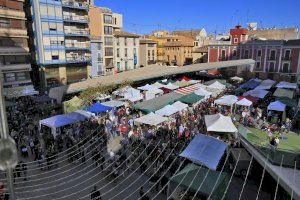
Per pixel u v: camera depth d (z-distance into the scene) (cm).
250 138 1641
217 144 1544
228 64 5009
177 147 1817
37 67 4341
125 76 3694
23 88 3650
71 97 2953
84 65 4972
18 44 3741
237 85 4350
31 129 2220
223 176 1277
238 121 2431
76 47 4719
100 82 3194
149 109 2509
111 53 5831
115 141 2077
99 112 2602
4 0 3494
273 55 5703
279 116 2667
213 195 1169
